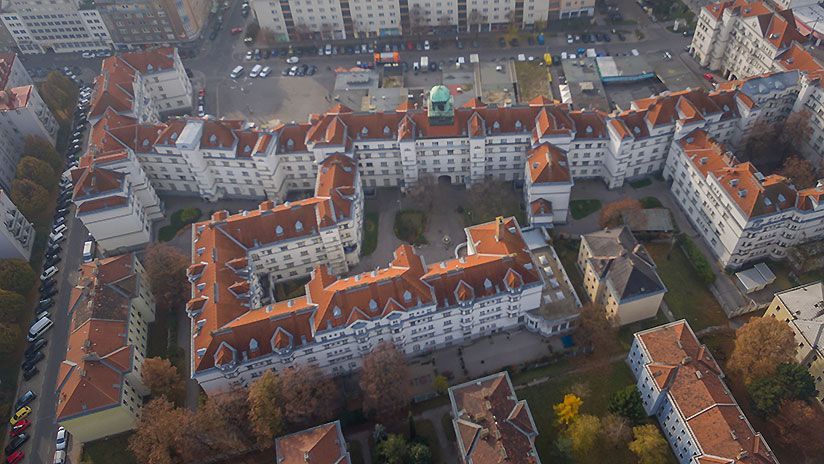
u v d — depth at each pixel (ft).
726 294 530.68
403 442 422.82
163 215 643.86
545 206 566.77
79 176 582.35
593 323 479.00
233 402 433.48
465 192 646.33
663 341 440.04
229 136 615.98
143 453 424.46
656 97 616.80
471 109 605.73
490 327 510.17
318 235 532.73
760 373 437.17
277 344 443.32
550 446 443.73
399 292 455.22
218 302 461.37
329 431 407.23
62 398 439.63
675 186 606.14
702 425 396.16
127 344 481.87
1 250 580.30
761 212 498.28
